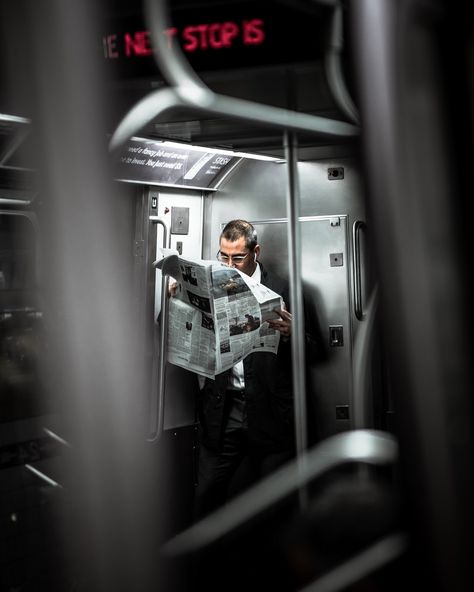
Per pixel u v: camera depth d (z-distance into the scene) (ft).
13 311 13.05
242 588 8.68
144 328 16.71
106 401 13.55
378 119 8.18
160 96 8.42
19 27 10.55
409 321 8.18
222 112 8.36
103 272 12.90
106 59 10.55
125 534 13.32
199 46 10.25
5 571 12.70
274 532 8.53
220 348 14.79
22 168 13.23
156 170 16.47
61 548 13.19
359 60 8.28
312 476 7.74
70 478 13.35
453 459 8.19
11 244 13.19
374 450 7.91
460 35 8.47
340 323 17.25
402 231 8.14
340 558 7.85
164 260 14.78
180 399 17.52
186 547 8.02
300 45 9.95
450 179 8.38
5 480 12.83
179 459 17.51
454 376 8.31
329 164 17.42
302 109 12.89
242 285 14.87
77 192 11.49
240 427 16.26
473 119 8.45
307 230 17.57
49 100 10.75
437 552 8.09
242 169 17.90
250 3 10.09
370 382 15.69
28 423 13.15
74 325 13.11
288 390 16.10
